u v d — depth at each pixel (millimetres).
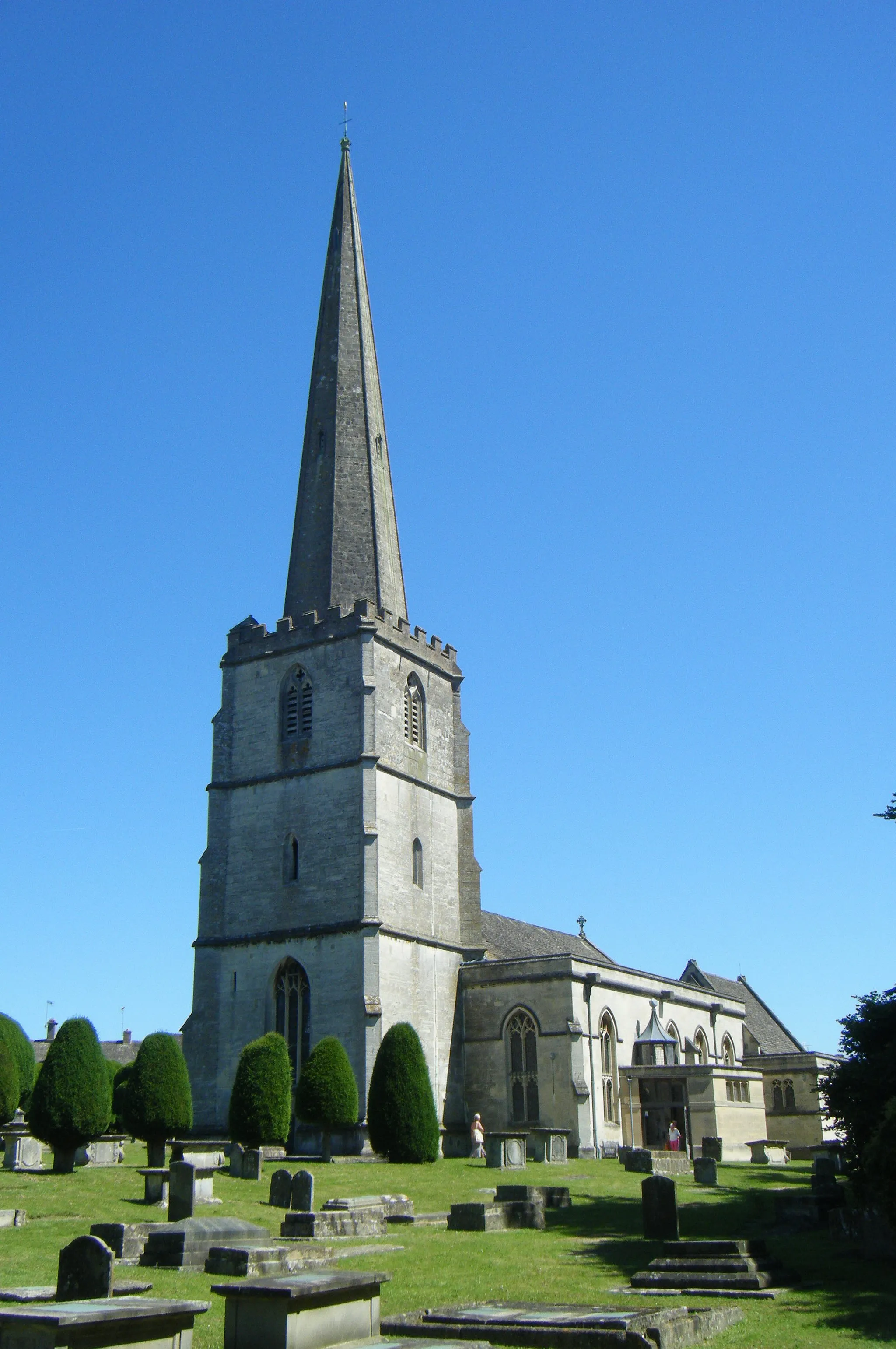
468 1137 56438
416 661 62406
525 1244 26641
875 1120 27641
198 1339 16906
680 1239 28250
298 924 56031
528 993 58000
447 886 61250
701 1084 58969
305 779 58000
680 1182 42250
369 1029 52281
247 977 56500
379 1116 48688
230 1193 35188
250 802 59344
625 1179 43031
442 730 63688
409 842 58750
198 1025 56531
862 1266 24141
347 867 55625
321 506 63562
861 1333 17812
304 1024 54469
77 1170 39062
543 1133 49906
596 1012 59406
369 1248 25328
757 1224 30750
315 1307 14445
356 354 66625
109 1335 13719
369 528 63188
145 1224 25000
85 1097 38000
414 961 56844
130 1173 38656
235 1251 22609
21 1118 55125
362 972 53375
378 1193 37156
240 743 60688
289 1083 46031
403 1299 20312
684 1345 17047
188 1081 42000
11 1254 24297
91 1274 18562
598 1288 21453
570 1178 42969
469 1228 29109
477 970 59812
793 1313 19406
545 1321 17359
